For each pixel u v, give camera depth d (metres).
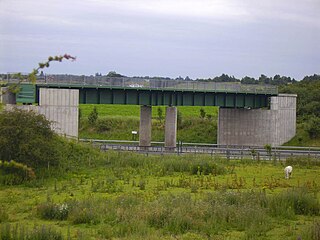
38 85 74.81
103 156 59.12
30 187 46.16
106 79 79.25
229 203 35.50
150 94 81.69
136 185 45.44
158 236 27.23
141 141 81.31
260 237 28.06
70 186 45.88
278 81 182.50
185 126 101.31
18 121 50.47
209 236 28.30
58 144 57.25
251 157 67.25
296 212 34.84
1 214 32.94
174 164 56.00
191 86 83.44
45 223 31.80
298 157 64.94
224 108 88.75
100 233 28.64
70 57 16.67
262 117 88.94
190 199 35.81
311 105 105.94
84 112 122.06
